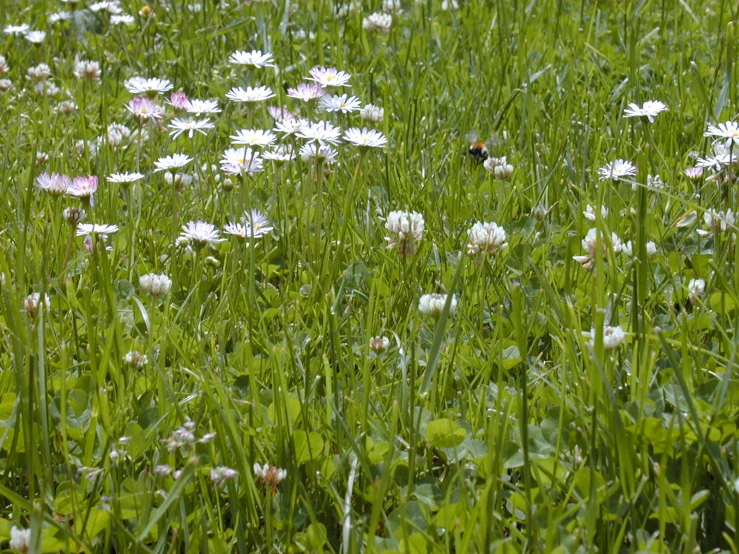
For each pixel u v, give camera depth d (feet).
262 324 9.04
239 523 6.25
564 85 17.26
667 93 16.55
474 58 19.38
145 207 12.51
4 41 21.16
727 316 8.85
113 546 6.59
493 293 9.90
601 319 6.67
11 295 7.52
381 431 7.32
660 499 5.84
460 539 5.99
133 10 22.80
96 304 9.58
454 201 12.21
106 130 12.69
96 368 7.37
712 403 7.30
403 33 21.81
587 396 7.20
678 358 8.18
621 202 11.60
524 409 6.31
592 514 5.82
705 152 13.17
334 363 7.66
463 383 8.32
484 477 6.68
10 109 16.79
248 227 10.33
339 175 13.26
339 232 11.37
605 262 9.40
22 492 7.11
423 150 14.14
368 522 6.65
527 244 10.82
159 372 7.36
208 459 7.02
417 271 10.44
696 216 10.94
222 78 18.22
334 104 11.66
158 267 10.91
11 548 5.86
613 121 14.93
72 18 21.27
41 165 13.57
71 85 18.58
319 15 19.58
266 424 7.54
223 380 8.05
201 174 12.82
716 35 20.67
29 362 6.63
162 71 18.95
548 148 14.42
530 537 5.94
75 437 7.44
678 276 10.02
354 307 10.03
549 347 9.09
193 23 21.65
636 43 18.38
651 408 7.04
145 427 7.39
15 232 10.78
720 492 6.30
